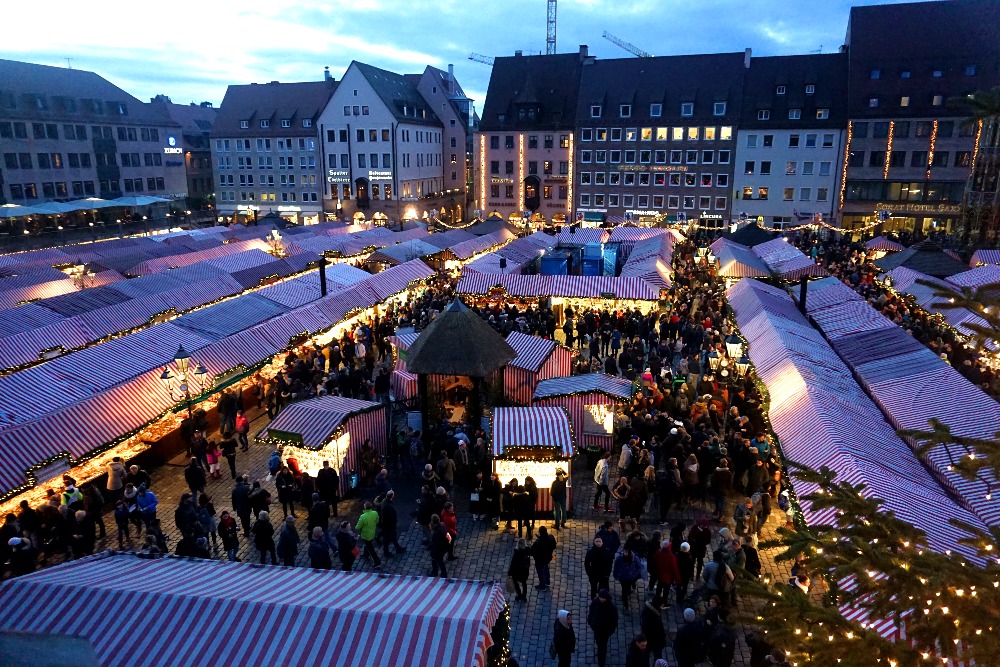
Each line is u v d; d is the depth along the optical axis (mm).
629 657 9047
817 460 12641
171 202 75938
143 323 24906
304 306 25250
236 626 7465
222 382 19188
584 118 68875
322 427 15500
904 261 29781
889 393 16672
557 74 73312
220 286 29969
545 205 72938
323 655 7125
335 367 22875
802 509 11336
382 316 29750
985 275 24891
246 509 13938
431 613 7555
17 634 3863
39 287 27141
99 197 71062
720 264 36344
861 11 62062
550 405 17297
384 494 13688
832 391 15734
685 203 67250
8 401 15641
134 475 14516
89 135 69500
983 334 6273
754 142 63750
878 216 56188
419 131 77625
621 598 12031
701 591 11125
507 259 36156
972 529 5992
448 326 17922
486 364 17547
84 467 15648
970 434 13711
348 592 8312
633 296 29828
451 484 16062
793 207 63750
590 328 27297
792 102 62375
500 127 72500
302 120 77250
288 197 79250
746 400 18094
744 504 13031
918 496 11023
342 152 74688
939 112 57406
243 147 79500
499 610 8375
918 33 60000
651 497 15430
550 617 11578
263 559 13211
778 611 5480
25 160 63500
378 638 7250
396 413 20453
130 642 7375
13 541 11633
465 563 13172
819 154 61875
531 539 13883
